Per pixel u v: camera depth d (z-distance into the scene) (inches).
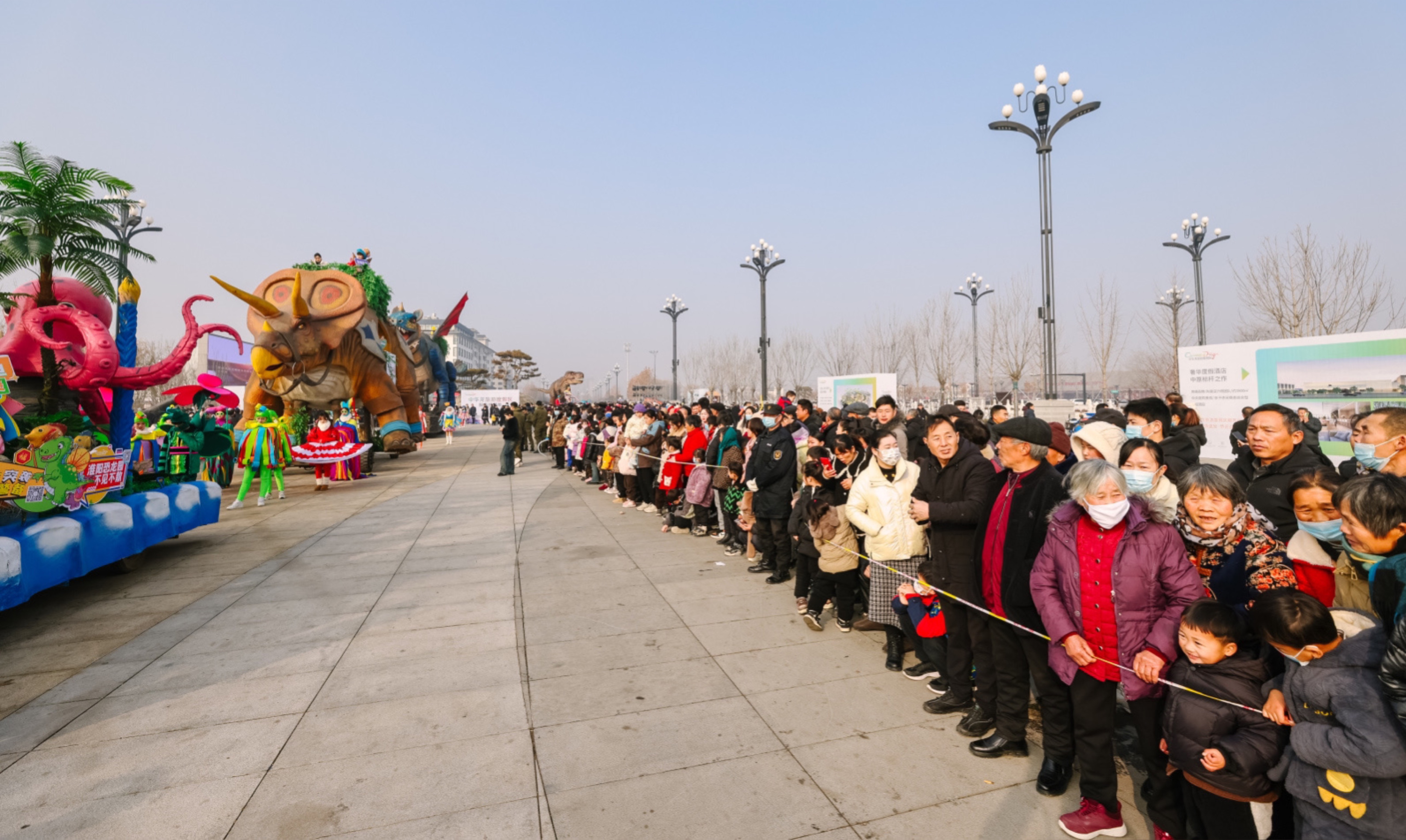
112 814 110.5
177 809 111.7
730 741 132.3
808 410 278.4
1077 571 103.8
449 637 194.2
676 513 348.5
